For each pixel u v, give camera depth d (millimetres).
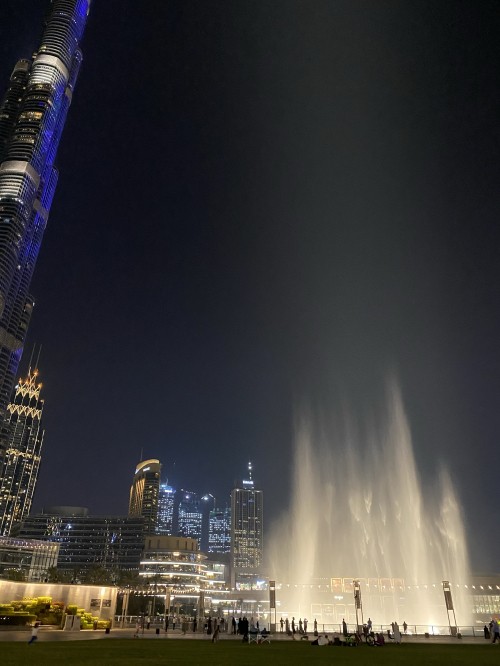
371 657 33781
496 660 31594
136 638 54312
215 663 26922
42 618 73438
